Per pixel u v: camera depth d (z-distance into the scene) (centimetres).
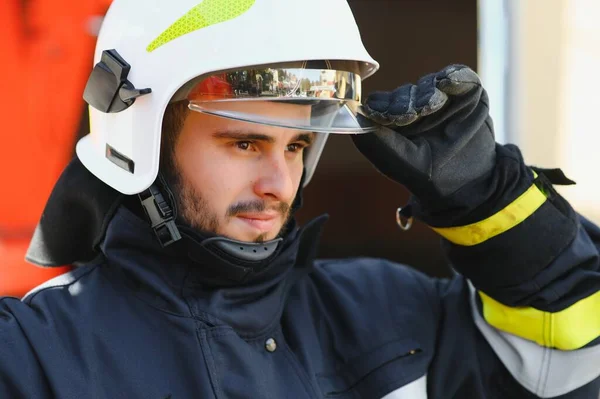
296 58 259
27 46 416
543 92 540
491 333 315
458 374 314
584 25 536
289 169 284
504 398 314
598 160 561
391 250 495
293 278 308
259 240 274
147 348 268
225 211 271
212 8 264
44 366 254
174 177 275
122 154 278
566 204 308
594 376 304
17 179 420
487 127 300
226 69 260
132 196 291
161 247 277
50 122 423
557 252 300
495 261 302
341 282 333
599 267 310
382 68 470
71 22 420
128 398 257
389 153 284
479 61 482
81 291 280
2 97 415
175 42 265
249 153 271
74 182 293
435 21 470
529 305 303
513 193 299
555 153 555
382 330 315
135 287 279
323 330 313
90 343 264
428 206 305
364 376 303
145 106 269
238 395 266
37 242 307
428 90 268
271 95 259
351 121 273
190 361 267
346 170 489
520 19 525
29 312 268
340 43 268
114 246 281
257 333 285
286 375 286
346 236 492
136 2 280
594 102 545
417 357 311
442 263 499
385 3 466
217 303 276
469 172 296
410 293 333
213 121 266
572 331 299
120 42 279
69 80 423
